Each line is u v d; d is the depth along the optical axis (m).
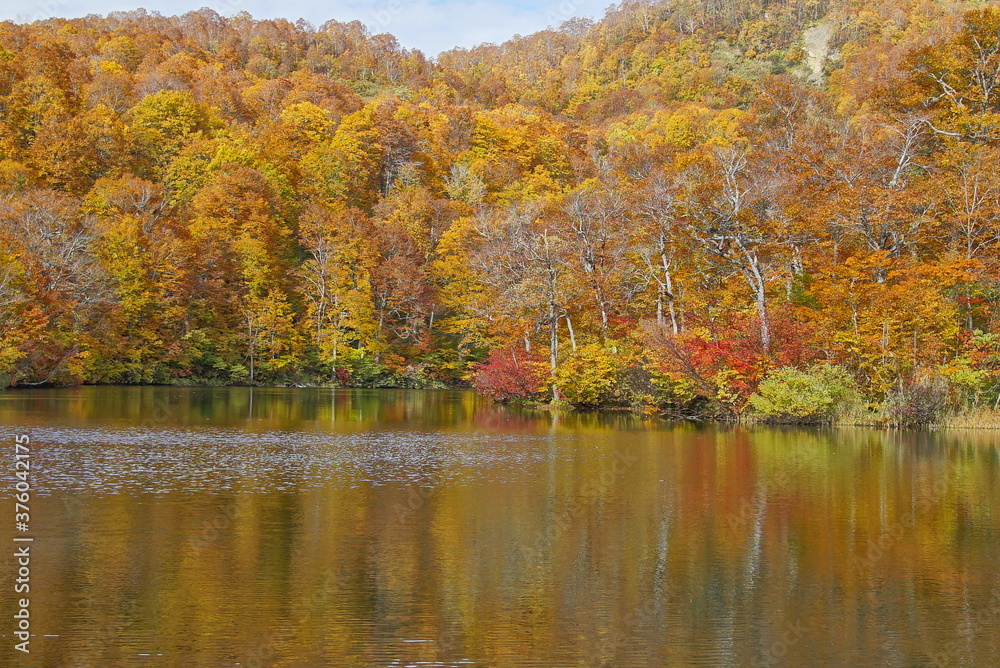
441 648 10.52
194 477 21.81
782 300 45.28
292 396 57.81
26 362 56.06
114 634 10.86
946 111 53.22
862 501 19.16
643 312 53.91
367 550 14.81
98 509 17.81
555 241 50.78
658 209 49.62
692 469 23.78
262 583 12.94
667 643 10.76
